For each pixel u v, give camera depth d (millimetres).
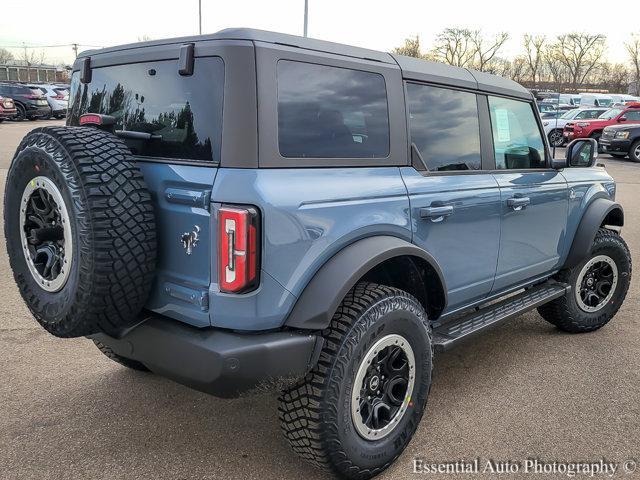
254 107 2379
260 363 2398
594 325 4832
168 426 3281
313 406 2535
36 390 3652
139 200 2438
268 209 2346
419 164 3164
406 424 2938
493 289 3828
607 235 4730
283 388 2504
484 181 3557
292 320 2494
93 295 2363
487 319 3727
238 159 2363
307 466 2939
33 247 2658
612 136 20734
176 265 2529
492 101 3764
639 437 3258
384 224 2822
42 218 2607
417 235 3047
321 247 2541
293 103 2535
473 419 3416
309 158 2582
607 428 3342
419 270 3131
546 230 4172
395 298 2777
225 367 2357
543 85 66312
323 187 2574
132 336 2645
